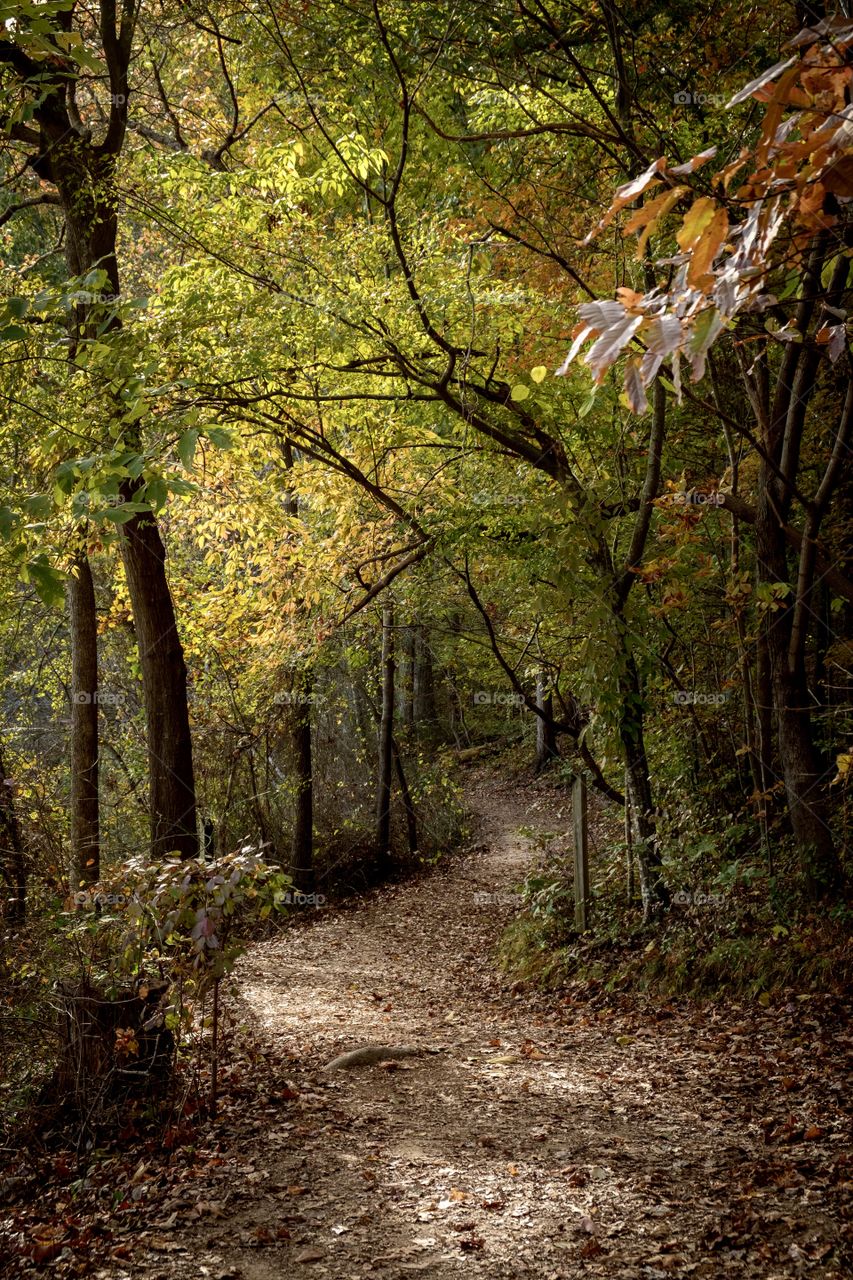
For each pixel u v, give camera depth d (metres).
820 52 1.75
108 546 8.05
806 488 10.62
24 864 8.20
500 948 12.82
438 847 21.28
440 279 9.69
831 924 8.42
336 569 13.66
